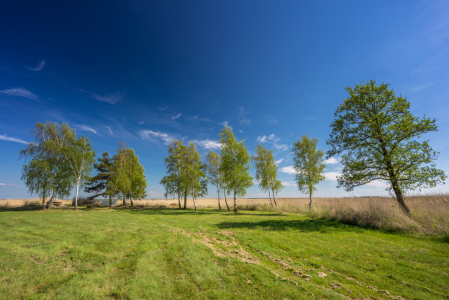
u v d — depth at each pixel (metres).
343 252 7.43
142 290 4.32
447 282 4.91
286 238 9.70
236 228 12.65
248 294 4.23
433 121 12.04
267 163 32.75
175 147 37.31
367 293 4.49
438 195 14.76
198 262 6.08
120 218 17.92
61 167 28.16
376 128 13.84
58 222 14.70
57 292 4.27
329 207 18.59
